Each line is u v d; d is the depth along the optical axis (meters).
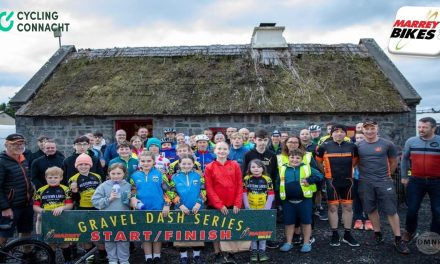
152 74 11.28
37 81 11.36
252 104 9.86
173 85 10.70
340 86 10.38
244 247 4.67
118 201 4.61
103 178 5.45
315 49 12.23
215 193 4.69
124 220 4.51
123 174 4.63
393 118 9.84
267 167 5.63
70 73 11.80
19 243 4.29
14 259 4.25
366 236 5.89
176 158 6.63
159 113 9.80
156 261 4.70
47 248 4.40
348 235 5.43
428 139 5.09
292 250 5.30
